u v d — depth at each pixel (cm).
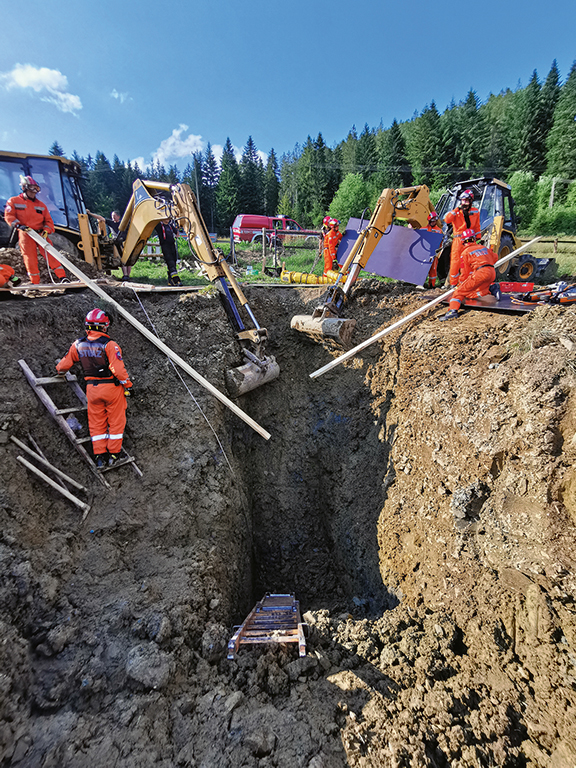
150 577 448
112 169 8338
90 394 462
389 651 423
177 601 430
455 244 644
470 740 332
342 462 704
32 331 495
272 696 392
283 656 429
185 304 675
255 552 722
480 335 567
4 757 287
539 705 335
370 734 344
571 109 3869
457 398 511
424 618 452
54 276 705
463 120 5419
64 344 526
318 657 425
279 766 320
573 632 333
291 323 788
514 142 4547
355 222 1017
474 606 410
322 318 731
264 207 6681
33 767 287
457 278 654
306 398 784
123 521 467
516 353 490
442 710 350
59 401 480
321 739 341
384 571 558
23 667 329
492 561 411
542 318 516
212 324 693
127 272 861
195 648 418
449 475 486
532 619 359
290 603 600
